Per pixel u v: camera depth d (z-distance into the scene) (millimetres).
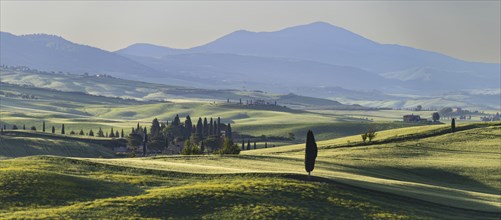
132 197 80125
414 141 198125
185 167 108562
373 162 157750
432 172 150375
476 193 117125
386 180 118375
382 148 185250
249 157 144125
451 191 114875
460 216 88250
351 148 187375
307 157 99750
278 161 139750
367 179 115312
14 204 73625
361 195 92312
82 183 85750
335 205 84312
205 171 104062
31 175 85062
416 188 110562
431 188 114562
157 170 101938
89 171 97625
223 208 78125
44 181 83125
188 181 95188
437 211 89688
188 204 78688
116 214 72375
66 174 91938
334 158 163125
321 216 78438
